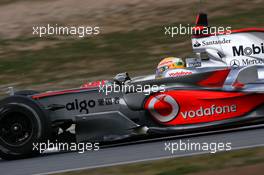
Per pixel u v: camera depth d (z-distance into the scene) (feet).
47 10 272.10
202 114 94.12
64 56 212.64
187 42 208.54
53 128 96.73
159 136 98.58
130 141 98.27
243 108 93.76
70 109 96.53
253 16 227.61
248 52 98.27
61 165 84.17
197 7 245.86
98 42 224.12
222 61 98.32
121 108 95.81
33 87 180.14
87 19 254.27
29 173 81.20
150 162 77.87
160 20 238.07
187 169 71.31
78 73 191.93
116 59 202.18
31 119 92.73
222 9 239.91
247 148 79.00
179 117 94.53
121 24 241.14
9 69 204.13
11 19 265.54
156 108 94.79
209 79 95.20
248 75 94.63
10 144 93.50
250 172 65.31
